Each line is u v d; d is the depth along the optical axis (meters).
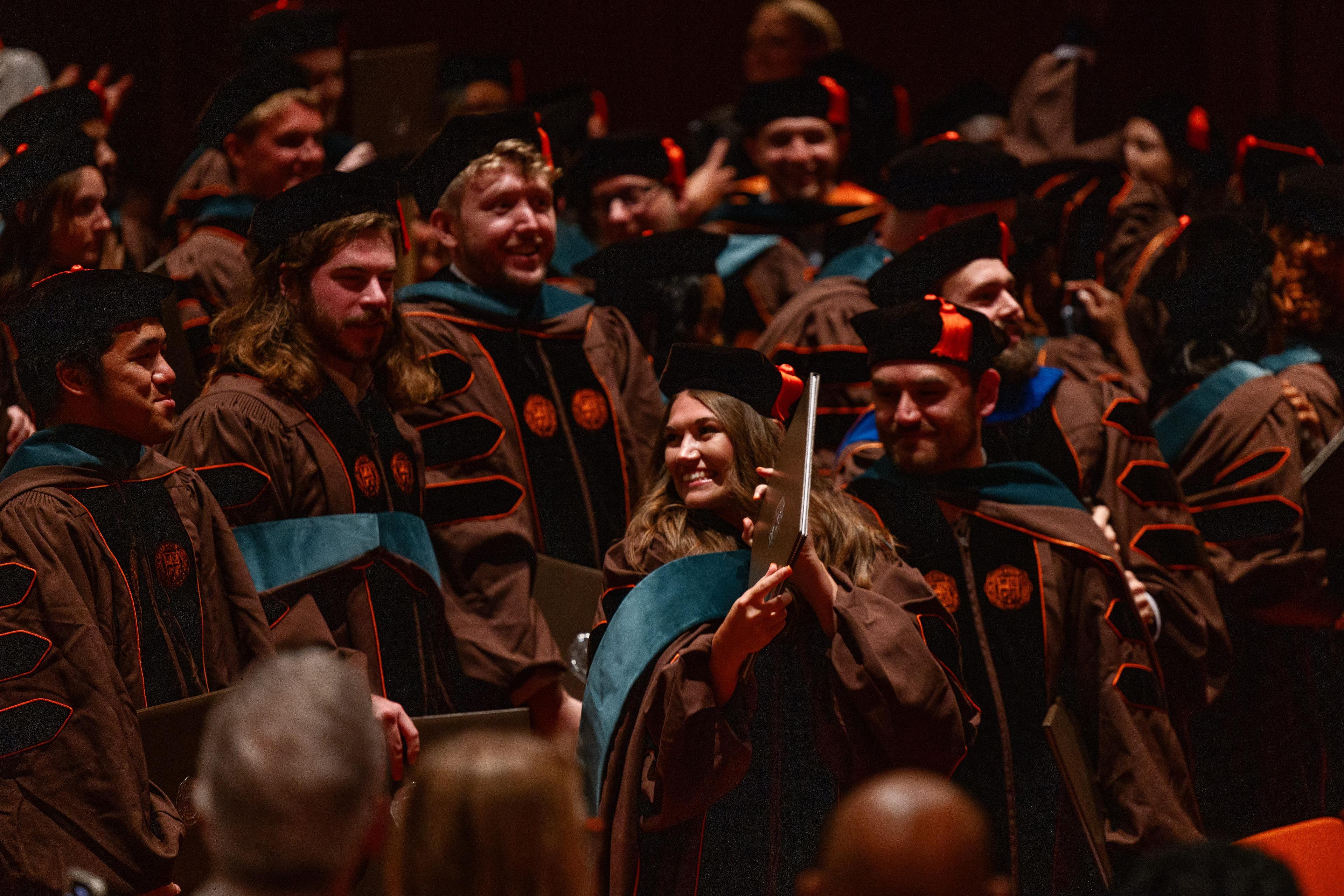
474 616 8.41
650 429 9.84
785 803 6.96
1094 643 7.80
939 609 7.16
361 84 13.77
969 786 7.60
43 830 6.02
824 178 13.95
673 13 21.44
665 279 10.96
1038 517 7.91
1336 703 10.12
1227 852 3.55
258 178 11.01
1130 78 19.75
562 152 11.55
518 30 21.14
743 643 6.30
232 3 17.66
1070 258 13.27
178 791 6.28
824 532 7.06
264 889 3.29
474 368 9.21
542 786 3.29
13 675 6.09
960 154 10.62
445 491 8.65
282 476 7.46
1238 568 9.66
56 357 6.59
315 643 7.18
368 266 7.71
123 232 11.84
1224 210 11.01
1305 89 18.48
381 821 3.65
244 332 7.70
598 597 8.84
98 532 6.47
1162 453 10.05
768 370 7.16
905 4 21.41
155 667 6.51
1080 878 7.63
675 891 6.65
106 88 16.89
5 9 16.33
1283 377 10.55
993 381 8.17
